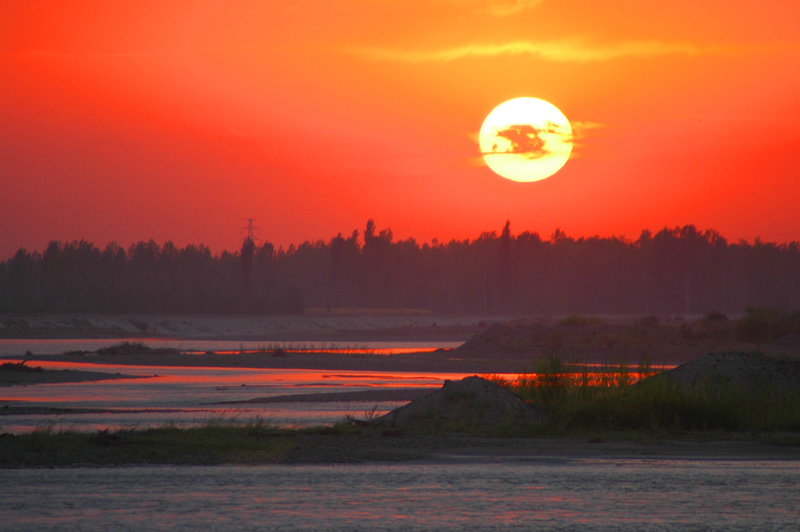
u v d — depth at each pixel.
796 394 87.44
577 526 40.25
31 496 46.56
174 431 74.12
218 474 53.66
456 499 46.03
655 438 72.88
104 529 39.34
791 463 59.28
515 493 47.75
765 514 42.81
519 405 84.69
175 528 39.59
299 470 55.34
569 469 56.19
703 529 39.91
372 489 48.78
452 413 83.06
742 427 80.50
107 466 56.44
